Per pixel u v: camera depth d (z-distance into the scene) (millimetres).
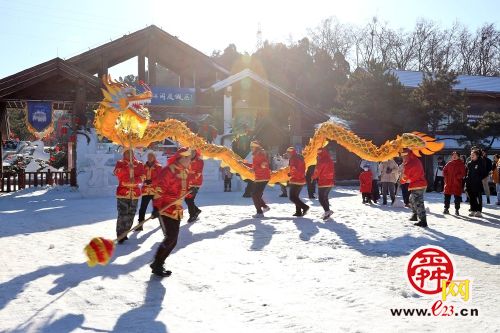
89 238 9430
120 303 5297
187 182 6695
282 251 7941
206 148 14281
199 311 5000
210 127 24094
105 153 20000
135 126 9680
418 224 10805
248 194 17906
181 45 27562
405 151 11180
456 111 28953
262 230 10023
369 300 5285
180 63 29438
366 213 13109
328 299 5355
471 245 8445
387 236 9352
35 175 22391
